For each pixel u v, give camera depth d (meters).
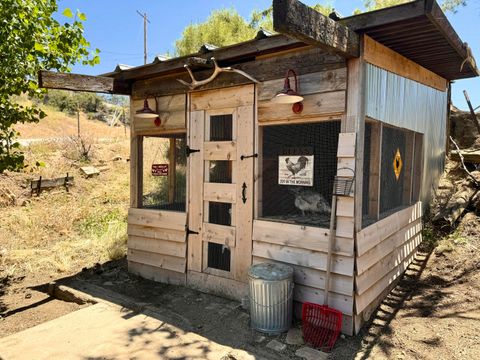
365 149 3.88
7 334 3.55
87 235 7.04
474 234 5.27
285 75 3.69
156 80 4.79
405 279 4.57
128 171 12.26
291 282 3.49
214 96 4.24
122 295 4.33
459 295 4.05
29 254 5.91
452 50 4.04
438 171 6.68
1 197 8.62
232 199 4.12
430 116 5.77
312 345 3.21
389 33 3.33
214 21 10.55
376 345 3.20
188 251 4.54
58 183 9.82
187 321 3.66
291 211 3.81
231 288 4.16
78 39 4.32
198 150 4.39
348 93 3.30
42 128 24.48
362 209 3.77
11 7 3.72
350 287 3.30
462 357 2.97
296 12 2.41
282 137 3.83
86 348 3.11
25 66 4.12
